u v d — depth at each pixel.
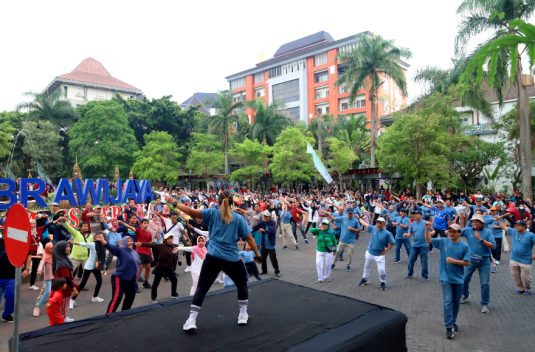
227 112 42.75
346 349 3.72
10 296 6.97
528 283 8.34
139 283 9.96
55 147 47.09
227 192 4.19
